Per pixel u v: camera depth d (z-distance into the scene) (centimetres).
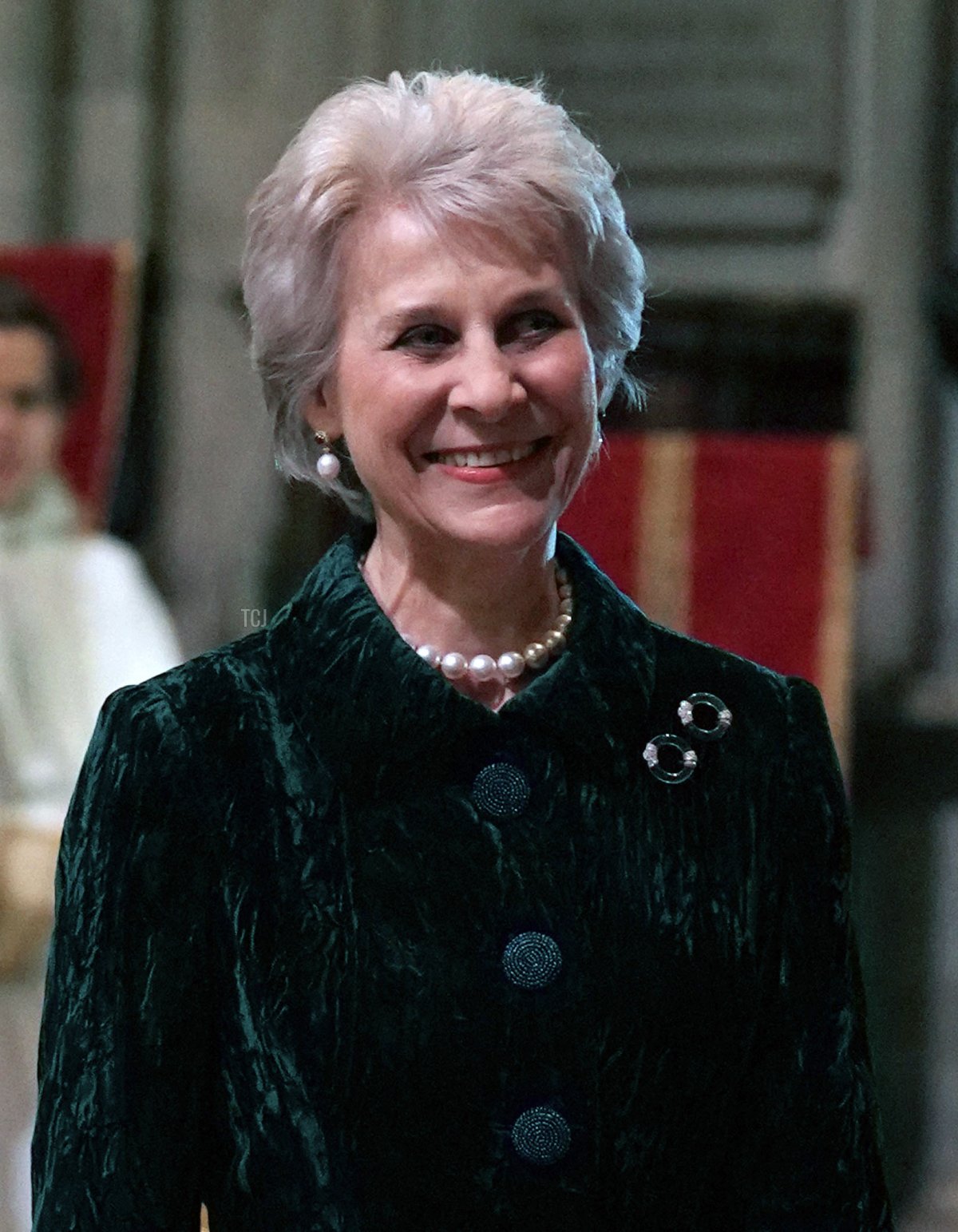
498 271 224
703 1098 227
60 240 778
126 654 685
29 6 770
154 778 225
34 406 694
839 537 682
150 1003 221
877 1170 242
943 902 786
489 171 222
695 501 686
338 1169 218
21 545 682
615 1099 222
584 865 229
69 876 228
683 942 227
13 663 663
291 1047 220
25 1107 627
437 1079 218
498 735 232
